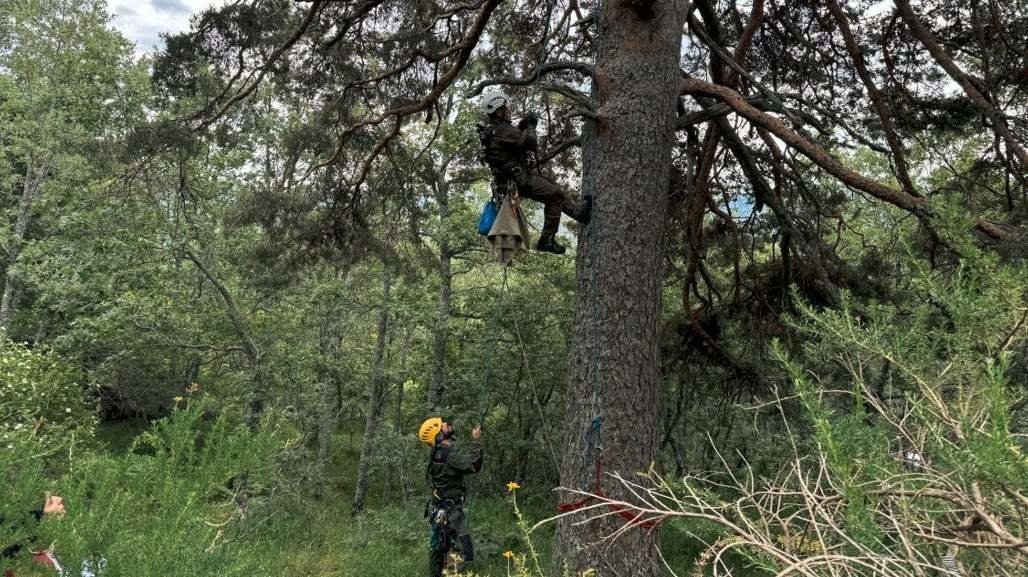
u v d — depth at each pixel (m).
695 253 8.99
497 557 10.27
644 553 4.95
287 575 9.17
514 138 4.73
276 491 12.29
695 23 6.34
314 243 9.39
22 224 18.75
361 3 7.43
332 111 8.62
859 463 2.03
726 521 2.25
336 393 15.34
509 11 9.49
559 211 5.05
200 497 3.54
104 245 14.18
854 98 8.59
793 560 1.95
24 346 13.06
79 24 17.16
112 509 3.20
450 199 13.70
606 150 5.39
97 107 16.88
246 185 14.55
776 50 8.71
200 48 7.48
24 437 3.51
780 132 5.54
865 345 2.46
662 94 5.39
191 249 14.24
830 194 10.82
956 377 2.41
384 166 9.54
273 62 7.61
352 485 17.38
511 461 15.66
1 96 18.59
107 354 17.39
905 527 1.97
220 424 3.86
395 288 14.35
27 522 3.08
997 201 8.02
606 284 5.29
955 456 1.77
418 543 10.81
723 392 11.12
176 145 8.03
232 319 14.20
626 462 5.08
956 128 7.95
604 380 5.21
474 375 13.73
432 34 8.05
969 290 2.19
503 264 4.79
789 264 9.17
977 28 6.77
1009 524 1.97
